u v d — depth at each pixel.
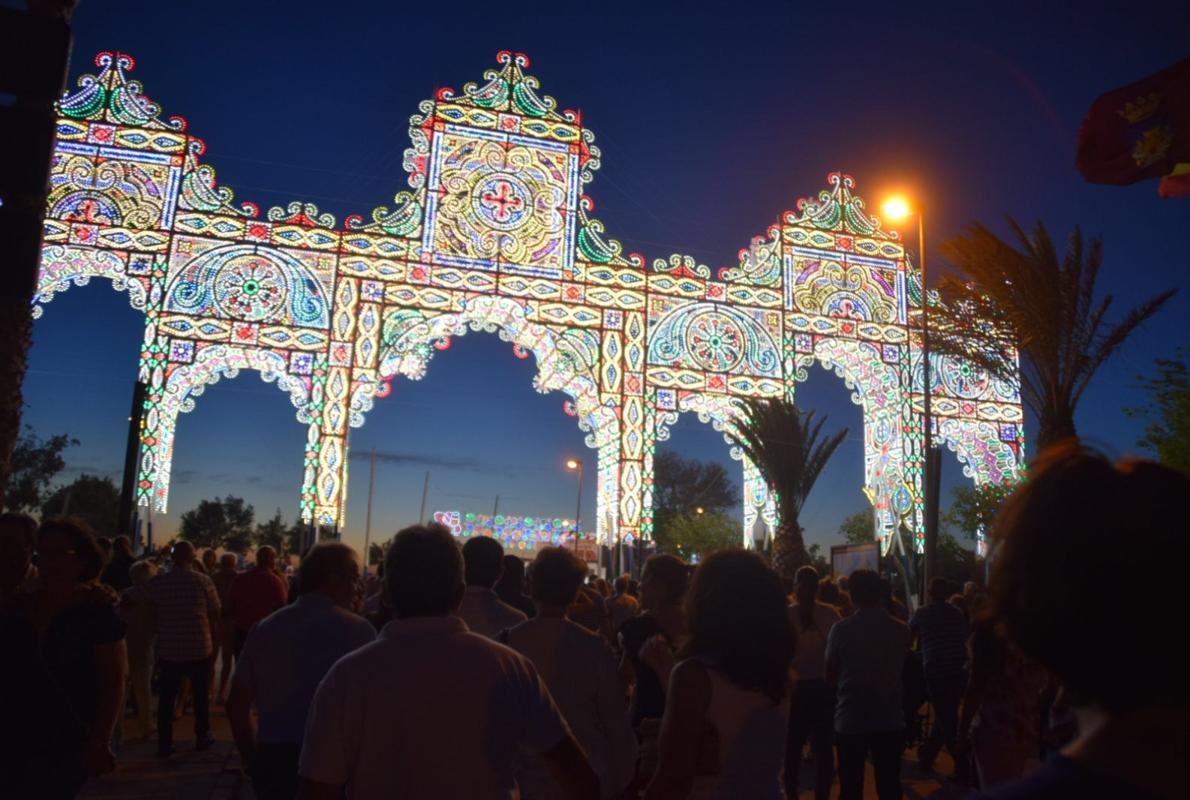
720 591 3.46
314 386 21.30
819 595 10.23
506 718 3.13
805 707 7.38
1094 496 1.24
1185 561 1.17
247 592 11.62
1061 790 1.18
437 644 3.16
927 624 9.59
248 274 21.44
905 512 23.66
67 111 21.14
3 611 4.11
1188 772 1.16
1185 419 15.04
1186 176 9.17
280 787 4.77
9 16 4.02
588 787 3.23
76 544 4.46
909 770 10.35
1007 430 24.78
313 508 20.62
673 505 62.28
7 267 3.93
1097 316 15.92
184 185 21.36
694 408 23.34
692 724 3.28
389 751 3.01
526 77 23.62
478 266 22.50
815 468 20.69
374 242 22.14
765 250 24.42
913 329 24.70
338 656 4.94
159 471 20.09
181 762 9.42
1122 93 8.62
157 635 10.91
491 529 35.25
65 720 4.05
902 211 18.95
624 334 23.12
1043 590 1.23
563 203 23.25
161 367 20.50
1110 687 1.19
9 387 5.55
